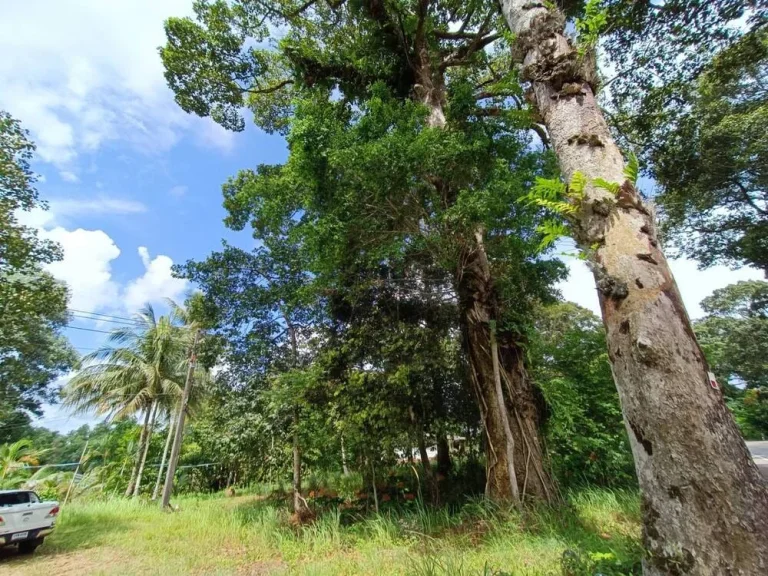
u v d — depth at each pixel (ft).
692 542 5.31
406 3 28.89
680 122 25.27
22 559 24.90
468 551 16.67
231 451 36.29
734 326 80.33
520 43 9.78
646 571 5.86
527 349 24.52
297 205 30.94
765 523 5.17
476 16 30.78
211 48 30.58
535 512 19.11
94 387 52.95
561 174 8.58
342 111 30.45
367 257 23.79
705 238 42.96
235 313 34.50
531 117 10.14
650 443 5.98
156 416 58.08
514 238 19.51
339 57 30.99
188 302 45.91
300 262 32.63
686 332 6.31
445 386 28.96
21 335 39.04
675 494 5.58
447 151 19.20
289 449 31.91
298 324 35.47
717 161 33.24
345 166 19.60
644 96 24.50
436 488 26.37
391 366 26.16
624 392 6.50
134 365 54.24
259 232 35.40
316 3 32.27
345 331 30.14
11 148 28.09
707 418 5.71
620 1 20.47
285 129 38.78
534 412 23.08
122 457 64.54
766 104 32.78
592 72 8.98
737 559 4.96
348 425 25.34
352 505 29.53
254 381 34.01
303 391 27.35
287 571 17.75
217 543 24.73
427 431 26.66
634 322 6.45
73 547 26.96
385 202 20.74
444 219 19.76
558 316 50.01
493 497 21.33
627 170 7.30
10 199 28.25
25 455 61.87
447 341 29.48
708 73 23.99
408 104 22.57
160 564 20.94
